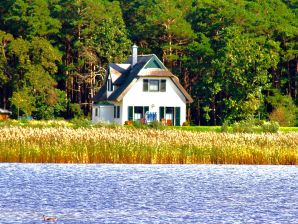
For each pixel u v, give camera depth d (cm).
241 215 14475
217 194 17188
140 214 14400
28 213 14275
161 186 18275
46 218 13700
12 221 13500
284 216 14438
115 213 14438
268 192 17612
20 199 15812
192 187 18212
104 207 15088
